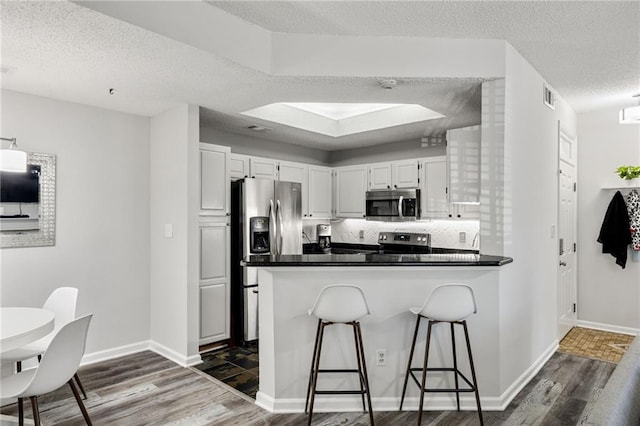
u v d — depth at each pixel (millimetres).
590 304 4730
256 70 2779
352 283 2773
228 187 4180
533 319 3387
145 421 2613
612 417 1240
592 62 3275
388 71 2875
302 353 2771
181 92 3283
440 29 2756
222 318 4078
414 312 2635
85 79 2963
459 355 2801
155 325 3977
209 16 2488
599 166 4652
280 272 2746
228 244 4160
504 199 2895
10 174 3164
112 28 2193
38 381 1949
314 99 3473
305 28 2785
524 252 3227
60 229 3439
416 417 2676
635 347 1789
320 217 5684
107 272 3729
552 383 3199
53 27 2174
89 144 3623
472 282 2799
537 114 3500
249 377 3355
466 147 3346
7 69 2756
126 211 3859
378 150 5637
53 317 2369
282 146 5500
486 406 2785
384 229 5660
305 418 2662
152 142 4027
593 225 4699
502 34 2816
